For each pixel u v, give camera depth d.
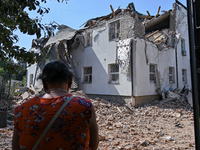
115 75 10.70
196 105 1.74
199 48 1.74
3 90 5.56
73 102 1.18
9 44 3.30
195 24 1.77
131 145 4.15
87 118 1.17
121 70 10.02
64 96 1.21
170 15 13.03
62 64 1.39
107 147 4.02
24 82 20.00
